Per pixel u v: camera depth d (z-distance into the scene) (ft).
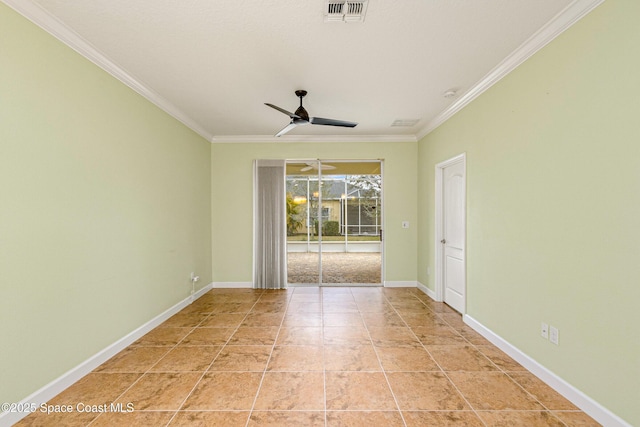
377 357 8.54
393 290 15.98
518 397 6.66
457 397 6.68
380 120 13.74
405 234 16.60
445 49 7.83
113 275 8.61
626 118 5.29
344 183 17.72
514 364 8.12
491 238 9.48
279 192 16.42
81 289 7.45
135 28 6.87
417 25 6.79
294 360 8.38
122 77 8.86
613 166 5.52
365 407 6.35
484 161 9.84
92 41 7.37
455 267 12.72
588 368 6.06
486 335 9.75
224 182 16.57
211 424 5.84
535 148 7.52
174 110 11.93
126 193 9.17
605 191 5.69
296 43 7.53
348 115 13.03
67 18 6.49
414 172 16.56
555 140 6.88
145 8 6.17
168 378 7.45
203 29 6.93
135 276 9.65
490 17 6.52
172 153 12.05
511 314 8.50
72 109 7.17
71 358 7.16
